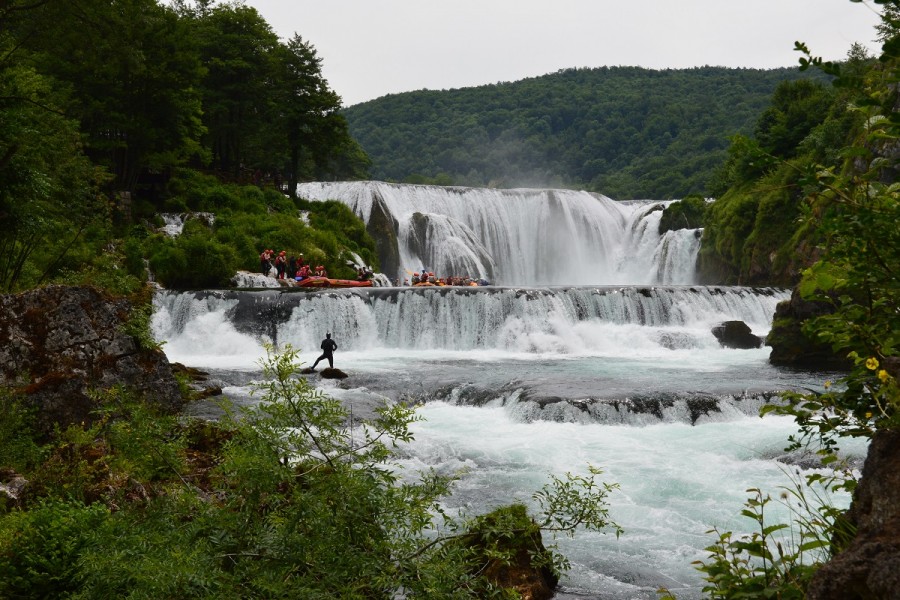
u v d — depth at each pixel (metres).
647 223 74.88
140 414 8.86
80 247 40.50
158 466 8.71
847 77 4.34
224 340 36.28
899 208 4.17
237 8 72.12
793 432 19.83
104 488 10.94
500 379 26.14
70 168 39.28
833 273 4.71
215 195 59.91
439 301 38.06
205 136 70.75
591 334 37.31
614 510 15.00
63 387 15.45
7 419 14.27
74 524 8.59
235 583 6.26
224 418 7.89
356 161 133.50
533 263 72.75
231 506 6.87
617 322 39.69
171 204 56.94
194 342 36.41
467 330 37.75
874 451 3.88
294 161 69.44
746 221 60.75
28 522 8.85
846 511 4.71
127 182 56.59
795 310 30.45
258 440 6.72
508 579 10.48
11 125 26.45
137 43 38.50
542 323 37.59
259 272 51.31
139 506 9.27
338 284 48.50
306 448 6.87
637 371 28.95
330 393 24.66
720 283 63.97
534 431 20.86
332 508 6.53
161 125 58.53
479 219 71.25
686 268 69.19
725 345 36.91
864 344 4.68
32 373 16.03
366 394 24.72
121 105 54.97
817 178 4.56
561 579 11.86
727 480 16.64
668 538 13.61
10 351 15.97
